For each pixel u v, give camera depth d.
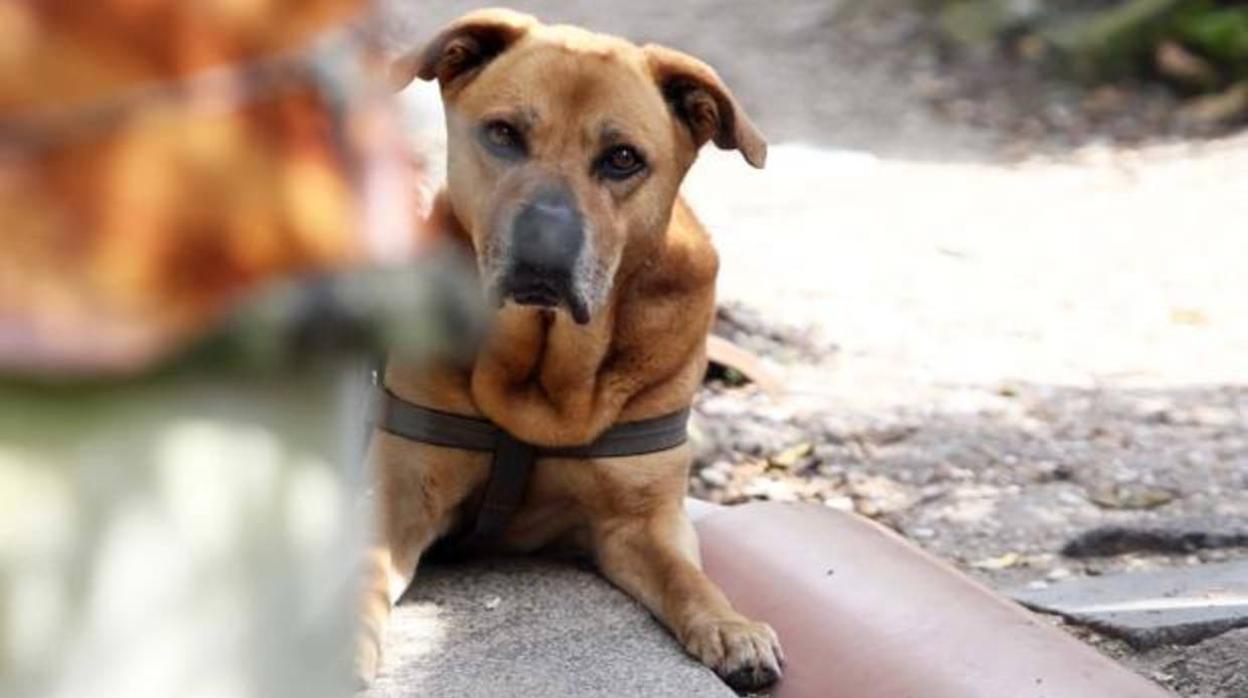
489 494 5.08
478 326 1.20
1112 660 4.50
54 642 1.07
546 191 4.67
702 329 5.18
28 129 1.07
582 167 4.77
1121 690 4.07
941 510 6.66
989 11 15.77
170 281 1.09
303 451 1.16
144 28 1.09
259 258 1.11
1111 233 10.88
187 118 1.10
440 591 5.05
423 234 1.25
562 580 5.12
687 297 5.09
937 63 15.60
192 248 1.09
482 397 4.96
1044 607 5.50
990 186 12.29
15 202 1.07
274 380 1.14
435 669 4.50
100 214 1.08
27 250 1.06
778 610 4.76
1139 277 9.96
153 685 1.09
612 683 4.43
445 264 1.18
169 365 1.10
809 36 16.39
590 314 4.68
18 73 1.07
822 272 9.86
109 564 1.08
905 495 6.82
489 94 4.81
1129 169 12.77
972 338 8.84
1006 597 5.40
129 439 1.09
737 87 15.38
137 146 1.09
